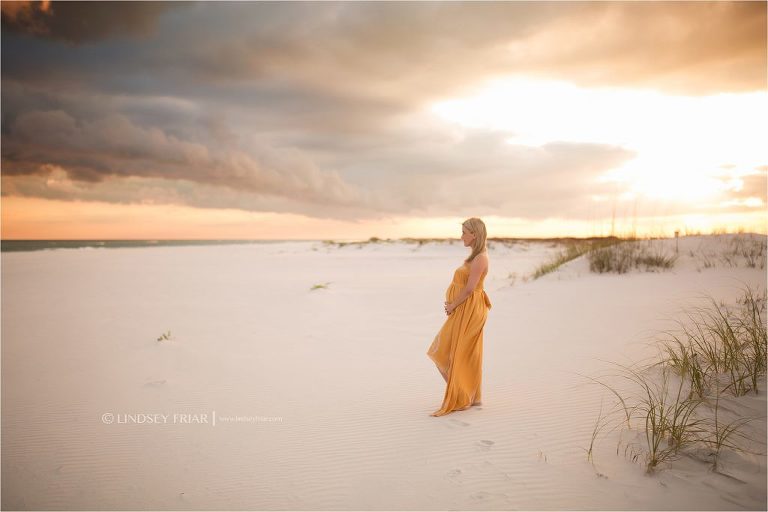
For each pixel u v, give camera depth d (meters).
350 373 6.32
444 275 19.58
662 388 4.35
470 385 4.57
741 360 4.36
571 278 11.71
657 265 11.62
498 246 38.41
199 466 3.94
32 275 21.77
